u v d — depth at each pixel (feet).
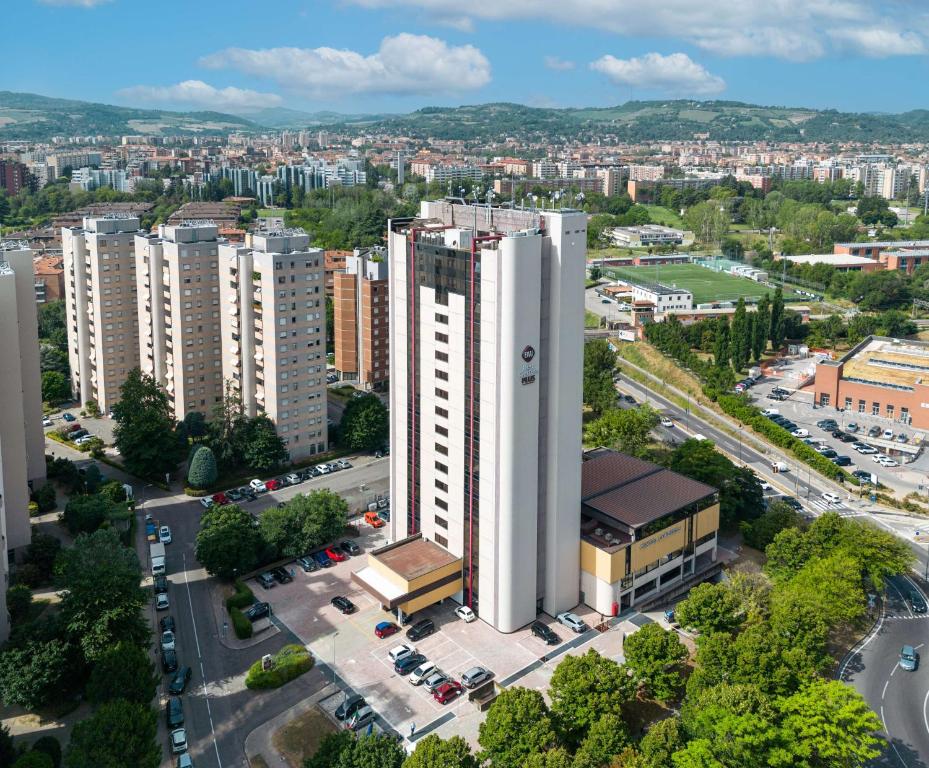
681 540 536.83
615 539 509.35
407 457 531.50
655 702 430.61
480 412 468.34
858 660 471.62
